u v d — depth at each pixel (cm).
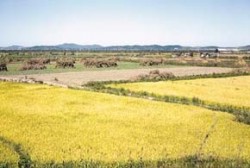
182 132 2552
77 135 2372
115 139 2303
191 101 4144
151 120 2908
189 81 6150
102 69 8944
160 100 4278
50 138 2278
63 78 6688
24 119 2797
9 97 3881
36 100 3712
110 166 1825
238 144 2292
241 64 10525
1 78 6384
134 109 3353
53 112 3105
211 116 3148
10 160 1841
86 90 5016
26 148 2052
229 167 1909
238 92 4809
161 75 6750
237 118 3181
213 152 2098
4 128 2497
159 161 1928
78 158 1905
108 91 4975
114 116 3016
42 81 6003
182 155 2028
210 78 6862
